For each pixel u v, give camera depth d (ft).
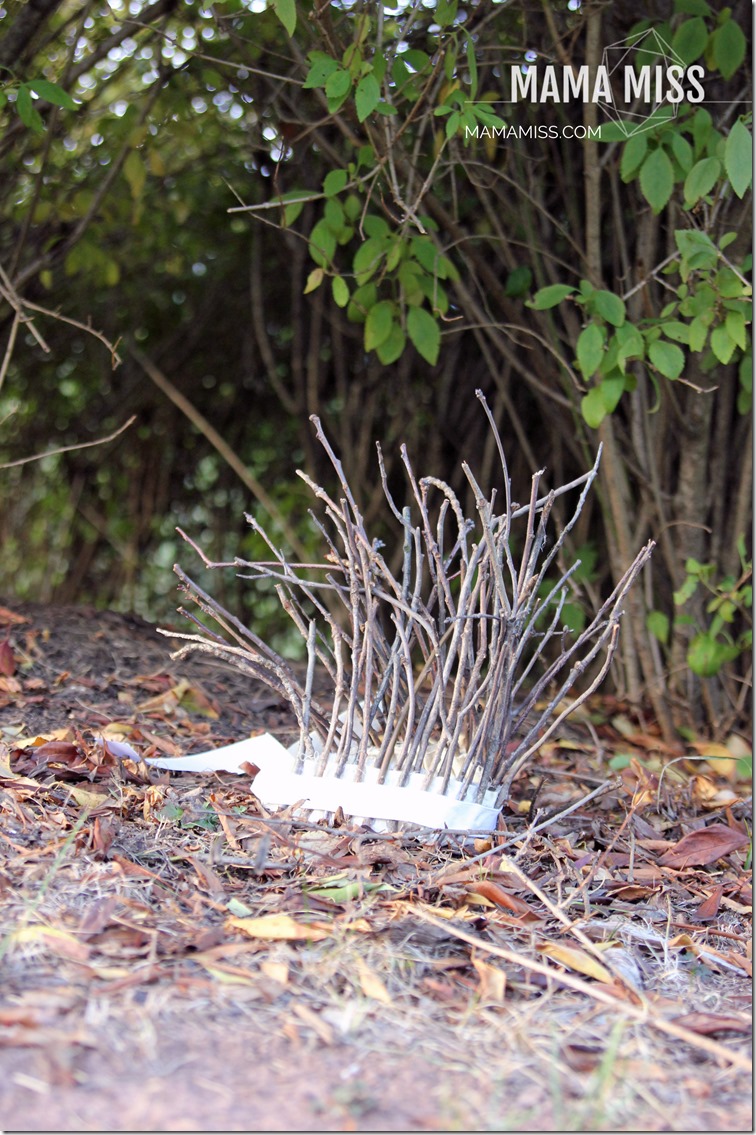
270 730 8.74
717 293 7.97
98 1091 3.55
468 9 9.78
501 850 6.06
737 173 7.24
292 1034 4.01
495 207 11.18
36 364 16.19
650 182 7.90
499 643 6.16
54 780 6.42
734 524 10.48
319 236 8.90
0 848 5.39
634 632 10.55
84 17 9.88
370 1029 4.11
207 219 14.92
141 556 16.89
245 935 4.75
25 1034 3.79
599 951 4.96
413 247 8.80
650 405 10.59
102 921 4.65
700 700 10.44
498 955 4.85
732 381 10.37
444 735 6.11
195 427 16.72
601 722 10.40
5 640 9.36
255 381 16.33
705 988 4.95
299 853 5.73
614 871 6.27
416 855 5.82
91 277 14.74
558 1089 3.76
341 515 6.15
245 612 16.30
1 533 16.89
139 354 15.93
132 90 12.36
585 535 12.19
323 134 11.96
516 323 10.64
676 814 7.84
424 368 13.94
